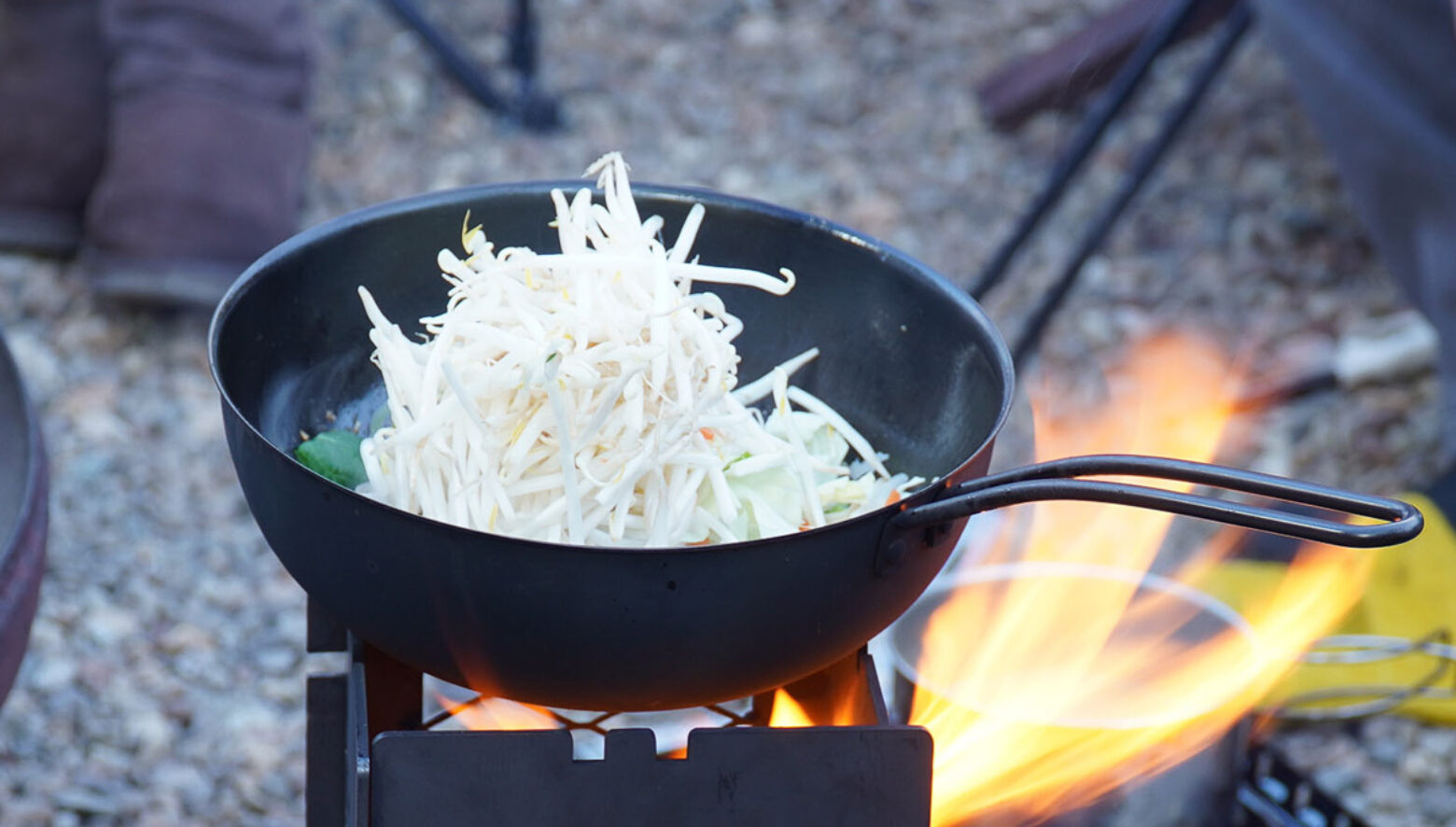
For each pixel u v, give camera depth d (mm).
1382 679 2115
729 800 1052
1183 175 3836
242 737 2238
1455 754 2166
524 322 1111
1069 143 4008
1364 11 2570
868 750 1053
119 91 3148
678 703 1034
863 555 986
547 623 949
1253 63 4277
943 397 1240
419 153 3848
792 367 1297
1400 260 2686
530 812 1037
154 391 3020
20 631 1091
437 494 1082
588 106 4141
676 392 1114
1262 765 1737
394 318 1292
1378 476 2768
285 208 3268
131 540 2639
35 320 3166
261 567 2613
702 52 4441
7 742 2195
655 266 1155
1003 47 4504
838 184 3854
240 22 3209
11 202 3291
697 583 936
